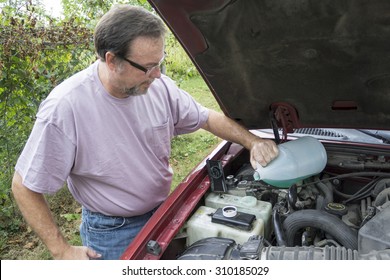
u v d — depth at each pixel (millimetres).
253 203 1789
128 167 1919
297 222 1617
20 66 3184
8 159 3576
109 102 1807
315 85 1734
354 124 1939
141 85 1733
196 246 1518
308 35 1431
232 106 2021
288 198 1762
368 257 1211
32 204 1776
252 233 1604
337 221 1562
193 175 1946
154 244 1493
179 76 5711
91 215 2068
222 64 1688
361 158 2076
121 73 1658
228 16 1411
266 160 1834
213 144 5438
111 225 2053
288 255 1289
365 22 1310
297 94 1829
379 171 2002
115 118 1833
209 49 1597
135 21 1580
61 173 1784
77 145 1781
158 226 1591
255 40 1509
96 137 1802
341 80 1662
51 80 3473
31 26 3213
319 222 1573
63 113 1719
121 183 1933
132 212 2031
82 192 2000
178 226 1640
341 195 1935
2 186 3541
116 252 2113
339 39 1420
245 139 2047
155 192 2098
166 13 1414
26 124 3646
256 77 1769
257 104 1971
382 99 1713
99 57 1701
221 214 1689
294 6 1317
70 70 3662
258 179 1850
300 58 1572
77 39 3545
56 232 1847
